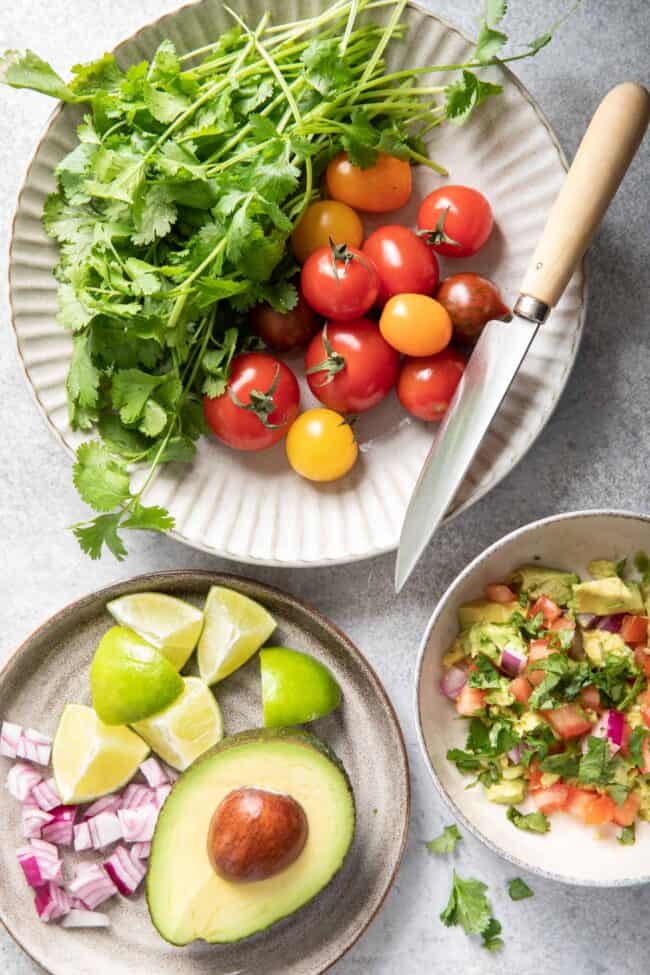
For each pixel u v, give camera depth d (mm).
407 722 1278
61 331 1194
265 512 1225
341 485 1227
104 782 1227
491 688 1190
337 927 1236
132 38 1133
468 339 1161
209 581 1218
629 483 1261
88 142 1068
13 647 1286
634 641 1204
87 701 1258
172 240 1104
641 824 1214
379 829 1238
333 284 1089
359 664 1209
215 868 1130
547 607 1197
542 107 1234
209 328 1110
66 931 1246
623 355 1253
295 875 1152
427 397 1151
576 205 1050
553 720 1195
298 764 1144
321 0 1143
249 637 1216
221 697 1254
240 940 1183
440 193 1145
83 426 1173
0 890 1238
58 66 1244
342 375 1131
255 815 1101
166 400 1103
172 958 1242
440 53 1154
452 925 1271
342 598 1276
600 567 1217
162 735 1210
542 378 1182
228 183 1049
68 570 1282
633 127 1045
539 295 1062
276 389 1135
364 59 1156
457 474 1111
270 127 1031
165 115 1055
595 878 1180
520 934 1276
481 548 1268
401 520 1215
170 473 1212
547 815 1221
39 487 1276
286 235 1094
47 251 1177
